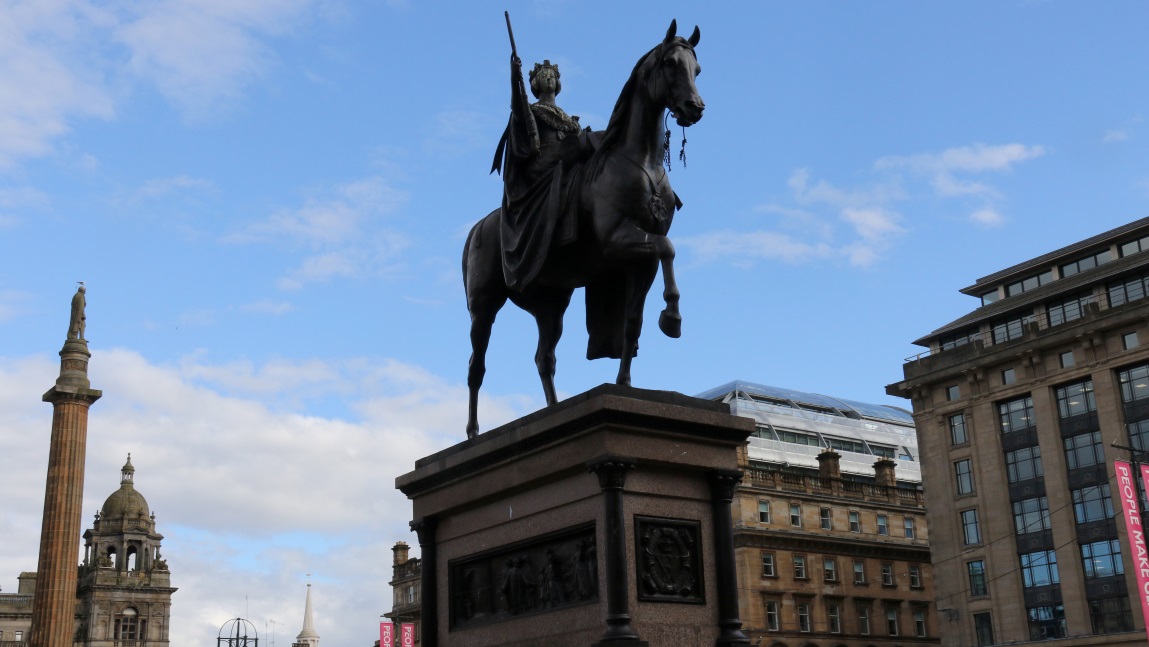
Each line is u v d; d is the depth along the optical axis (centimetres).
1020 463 6506
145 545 13262
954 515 6806
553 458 991
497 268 1179
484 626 1053
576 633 942
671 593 931
